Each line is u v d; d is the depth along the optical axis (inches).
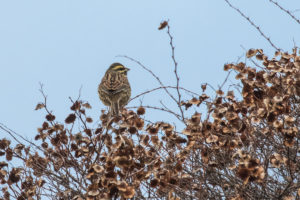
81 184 458.9
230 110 434.6
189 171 454.6
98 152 458.3
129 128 431.8
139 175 414.3
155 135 442.0
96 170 410.6
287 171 439.8
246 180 385.1
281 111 405.7
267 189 432.1
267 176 441.1
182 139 452.1
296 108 450.9
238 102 446.6
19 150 490.6
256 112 433.1
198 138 445.4
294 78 421.7
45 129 491.2
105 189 421.4
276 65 440.1
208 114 445.4
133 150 408.5
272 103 404.8
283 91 428.5
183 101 461.4
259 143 444.5
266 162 421.7
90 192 404.5
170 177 416.2
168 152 450.3
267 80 433.1
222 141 436.8
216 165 446.6
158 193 445.4
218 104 450.0
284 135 399.2
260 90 442.0
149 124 445.1
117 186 395.5
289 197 419.5
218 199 446.9
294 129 395.9
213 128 441.1
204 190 446.3
